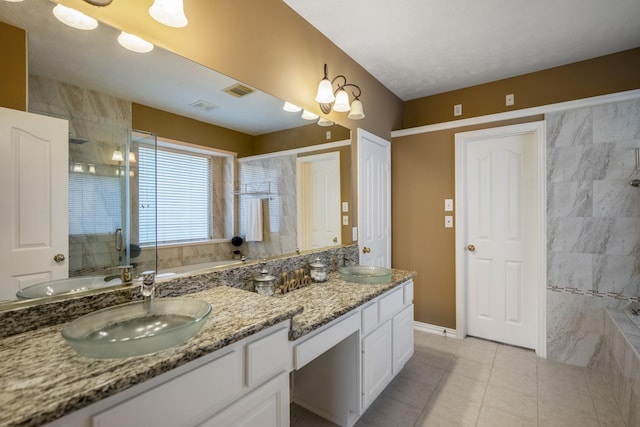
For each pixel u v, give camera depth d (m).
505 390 2.17
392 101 3.35
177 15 1.27
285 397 1.25
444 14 2.05
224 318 1.16
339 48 2.47
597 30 2.21
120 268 1.30
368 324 1.84
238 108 1.76
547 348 2.63
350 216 2.67
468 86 3.17
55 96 1.12
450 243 3.12
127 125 1.33
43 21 1.09
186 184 1.55
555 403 2.02
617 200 2.39
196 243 1.59
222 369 1.00
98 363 0.83
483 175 3.00
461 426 1.81
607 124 2.41
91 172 1.22
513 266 2.88
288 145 2.08
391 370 2.11
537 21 2.12
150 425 0.83
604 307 2.43
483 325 3.03
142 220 1.38
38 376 0.77
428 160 3.22
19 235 1.04
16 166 1.03
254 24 1.81
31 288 1.06
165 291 1.42
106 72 1.25
